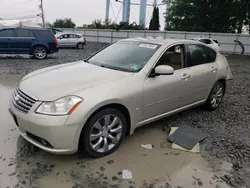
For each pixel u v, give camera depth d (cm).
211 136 366
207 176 269
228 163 297
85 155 295
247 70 1151
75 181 248
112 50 403
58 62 1062
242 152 323
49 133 248
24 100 270
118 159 291
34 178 250
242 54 2273
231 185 257
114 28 3384
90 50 1894
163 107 355
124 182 251
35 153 295
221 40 2406
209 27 3031
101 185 244
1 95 521
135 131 371
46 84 285
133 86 305
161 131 375
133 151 312
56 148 255
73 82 286
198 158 304
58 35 1997
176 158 302
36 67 903
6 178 248
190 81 389
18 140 324
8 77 707
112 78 302
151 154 307
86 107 258
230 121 430
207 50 452
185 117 441
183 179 262
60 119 248
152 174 267
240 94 632
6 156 286
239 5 2825
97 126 279
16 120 281
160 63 348
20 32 1116
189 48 404
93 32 3175
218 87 475
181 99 384
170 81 353
